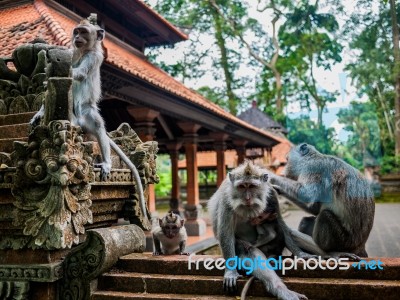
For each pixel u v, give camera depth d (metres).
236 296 3.83
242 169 4.04
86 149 4.16
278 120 24.05
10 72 4.77
